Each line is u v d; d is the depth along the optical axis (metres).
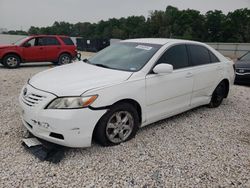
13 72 10.70
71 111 3.25
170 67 4.07
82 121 3.30
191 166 3.40
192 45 5.14
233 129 4.74
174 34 77.31
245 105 6.40
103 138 3.62
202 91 5.30
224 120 5.19
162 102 4.34
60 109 3.26
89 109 3.34
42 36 13.02
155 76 4.14
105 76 3.81
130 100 3.85
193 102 5.13
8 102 5.71
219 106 6.15
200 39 77.88
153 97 4.14
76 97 3.29
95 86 3.48
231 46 40.19
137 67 4.12
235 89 8.37
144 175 3.16
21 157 3.38
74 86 3.45
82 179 3.02
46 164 3.26
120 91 3.64
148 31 80.38
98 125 3.55
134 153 3.63
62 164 3.28
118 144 3.84
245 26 71.00
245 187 3.04
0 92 6.65
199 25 78.25
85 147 3.58
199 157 3.64
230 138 4.33
